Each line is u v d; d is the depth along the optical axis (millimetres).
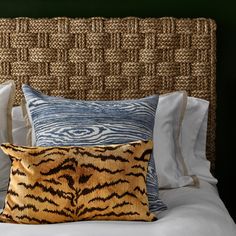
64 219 2102
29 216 2094
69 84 2994
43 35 2977
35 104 2518
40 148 2195
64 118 2426
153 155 2537
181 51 2992
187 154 2822
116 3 3102
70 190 2107
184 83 3002
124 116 2439
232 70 3125
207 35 2994
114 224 2061
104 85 2996
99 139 2338
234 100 3133
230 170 3154
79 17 3100
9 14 3090
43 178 2121
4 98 2646
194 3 3109
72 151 2180
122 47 2988
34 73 2988
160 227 2018
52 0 3088
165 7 3111
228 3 3105
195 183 2633
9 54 2977
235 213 3158
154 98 2592
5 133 2609
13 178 2152
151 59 2986
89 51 2984
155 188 2295
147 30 2980
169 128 2697
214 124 3020
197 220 2094
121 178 2131
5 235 1975
